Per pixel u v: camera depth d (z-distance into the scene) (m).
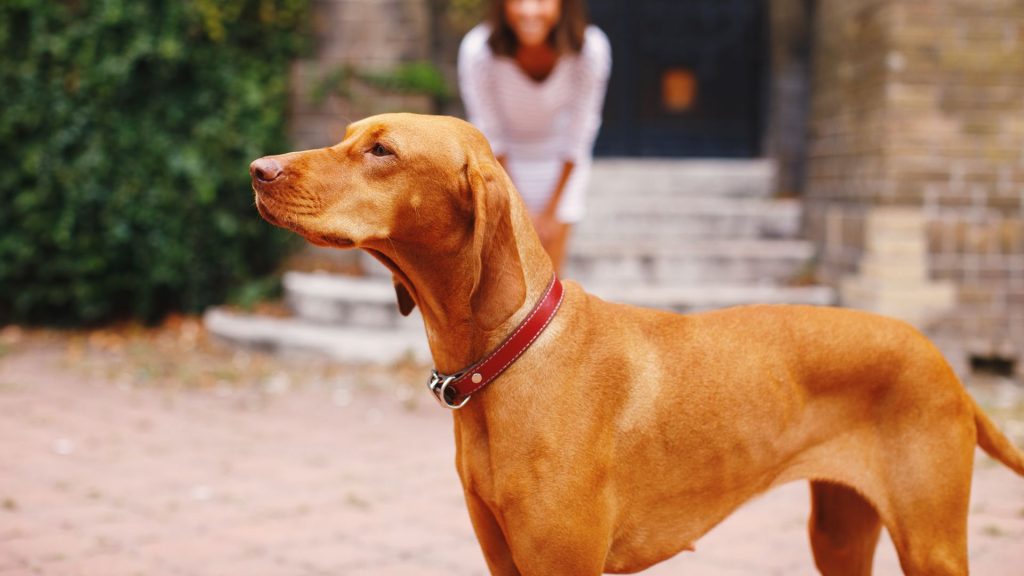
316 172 2.20
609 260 8.22
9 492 4.45
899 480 2.44
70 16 8.58
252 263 9.31
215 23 8.63
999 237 7.22
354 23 8.94
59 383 6.98
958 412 2.47
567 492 2.19
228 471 4.90
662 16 9.69
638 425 2.30
